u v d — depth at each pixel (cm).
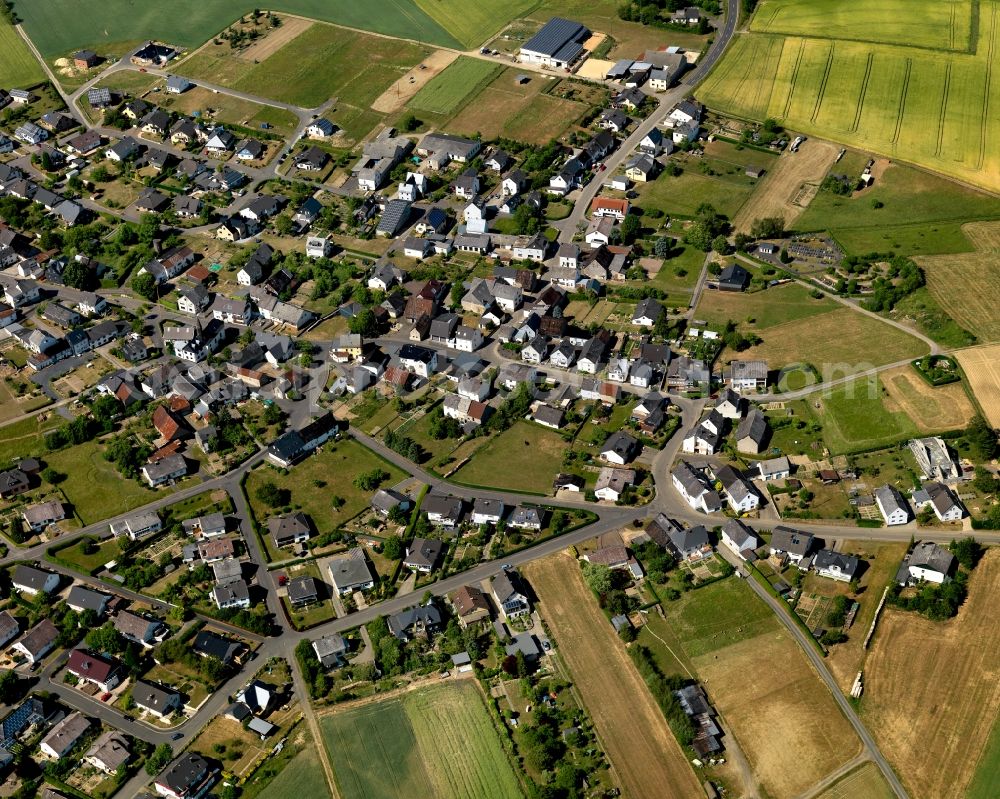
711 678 17450
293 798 16150
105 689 17850
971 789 15712
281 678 17850
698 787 15938
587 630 18312
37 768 16800
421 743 16800
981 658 17425
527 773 16262
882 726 16588
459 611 18538
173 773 16200
